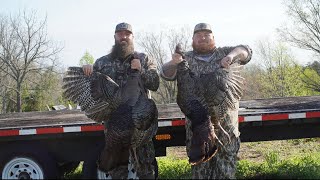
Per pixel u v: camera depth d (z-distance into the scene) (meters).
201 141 5.36
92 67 5.89
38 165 6.79
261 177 7.63
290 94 43.06
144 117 5.52
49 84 49.53
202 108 5.48
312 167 8.30
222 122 5.82
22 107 49.66
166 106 9.22
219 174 5.89
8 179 6.82
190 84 5.55
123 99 5.59
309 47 44.28
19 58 49.53
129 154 5.73
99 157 6.08
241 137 7.32
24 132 6.82
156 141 7.23
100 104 5.69
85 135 6.93
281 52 44.59
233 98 5.65
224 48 6.08
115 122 5.50
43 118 8.48
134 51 6.20
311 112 6.93
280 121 6.99
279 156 11.66
